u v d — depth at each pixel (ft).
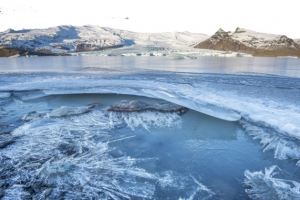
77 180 12.20
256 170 13.55
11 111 24.44
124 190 11.60
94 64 78.59
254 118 20.21
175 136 18.34
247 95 28.12
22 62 94.84
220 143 17.19
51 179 12.09
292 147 15.52
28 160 14.37
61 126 19.95
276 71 54.24
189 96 27.81
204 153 15.72
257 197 11.10
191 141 17.52
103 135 18.44
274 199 10.84
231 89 31.83
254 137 17.83
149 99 28.12
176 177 12.89
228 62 89.35
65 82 37.52
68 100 28.40
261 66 69.62
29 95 30.22
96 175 12.77
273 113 20.89
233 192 11.57
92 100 28.32
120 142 17.28
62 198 10.79
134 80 39.70
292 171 13.30
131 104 24.14
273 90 30.99
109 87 33.09
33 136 17.88
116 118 21.98
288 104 23.82
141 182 12.34
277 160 14.56
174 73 50.01
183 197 11.21
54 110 23.18
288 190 11.46
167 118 21.88
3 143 16.49
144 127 20.06
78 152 15.56
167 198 11.12
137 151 15.96
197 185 12.16
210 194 11.43
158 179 12.66
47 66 71.15
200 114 22.95
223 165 14.19
